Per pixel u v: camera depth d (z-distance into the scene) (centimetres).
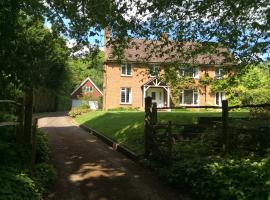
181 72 1617
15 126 1096
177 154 1118
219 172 842
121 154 1500
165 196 913
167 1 1323
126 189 977
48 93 5375
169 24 1432
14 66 1003
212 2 1321
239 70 1448
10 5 952
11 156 922
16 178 771
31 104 1112
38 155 1166
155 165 1177
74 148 1648
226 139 1054
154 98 4678
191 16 1398
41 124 3145
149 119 1322
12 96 1162
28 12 1063
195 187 870
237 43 1391
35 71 1059
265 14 1310
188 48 1535
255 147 1018
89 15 1335
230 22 1391
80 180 1064
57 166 1241
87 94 6253
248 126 1181
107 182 1045
